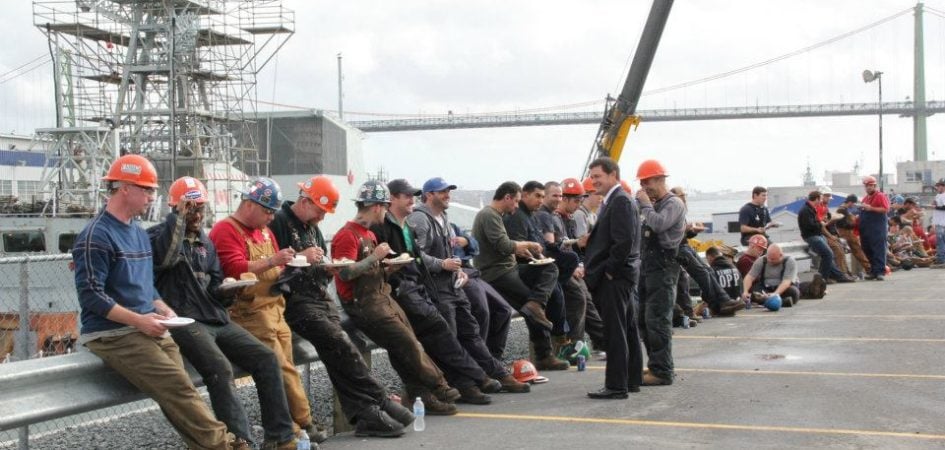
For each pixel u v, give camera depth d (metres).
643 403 8.15
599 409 7.96
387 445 6.88
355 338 7.76
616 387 8.37
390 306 7.64
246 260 6.56
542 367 10.38
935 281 19.69
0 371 5.11
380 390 7.25
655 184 8.89
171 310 5.86
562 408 8.07
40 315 9.49
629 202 8.22
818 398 8.16
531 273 10.10
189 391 5.63
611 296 8.34
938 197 24.64
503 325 9.55
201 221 6.23
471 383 8.38
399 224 8.00
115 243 5.58
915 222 27.75
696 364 10.17
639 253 8.56
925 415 7.41
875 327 12.67
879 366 9.66
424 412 7.85
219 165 38.34
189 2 39.66
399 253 7.95
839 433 6.88
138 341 5.56
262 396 6.30
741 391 8.56
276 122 35.72
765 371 9.59
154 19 40.78
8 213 31.78
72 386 5.45
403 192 8.05
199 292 6.09
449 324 8.45
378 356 11.29
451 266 8.41
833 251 20.59
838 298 16.77
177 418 5.62
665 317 8.96
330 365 7.15
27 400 5.19
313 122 35.53
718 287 14.57
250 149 37.03
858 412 7.57
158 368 5.55
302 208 7.16
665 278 8.92
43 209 30.48
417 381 7.95
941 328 12.35
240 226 6.67
